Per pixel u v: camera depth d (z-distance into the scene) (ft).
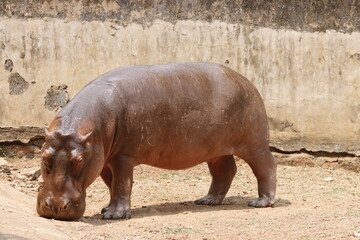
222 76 75.51
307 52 103.09
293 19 102.99
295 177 96.78
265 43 102.78
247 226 64.69
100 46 101.14
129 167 70.18
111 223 66.49
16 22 101.04
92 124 66.69
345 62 103.30
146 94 70.69
